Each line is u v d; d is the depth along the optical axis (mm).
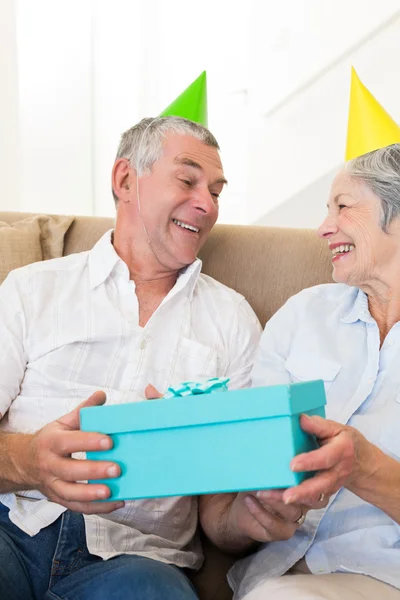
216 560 1209
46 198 3037
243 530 1050
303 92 3043
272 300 1439
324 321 1220
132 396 1227
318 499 738
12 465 931
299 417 749
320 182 3049
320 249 1432
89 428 791
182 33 3232
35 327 1250
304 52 3010
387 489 872
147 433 766
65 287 1297
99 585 942
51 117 3018
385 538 996
